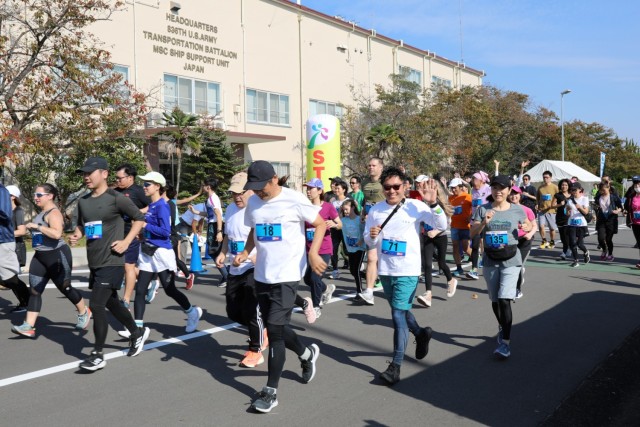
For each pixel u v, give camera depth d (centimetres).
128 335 611
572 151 4791
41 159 1656
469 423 403
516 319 715
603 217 1264
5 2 1638
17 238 855
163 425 401
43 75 1680
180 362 549
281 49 2769
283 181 495
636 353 578
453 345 602
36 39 1612
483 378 497
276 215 445
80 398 454
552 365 532
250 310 522
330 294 788
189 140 2105
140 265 602
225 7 2489
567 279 1020
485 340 620
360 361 550
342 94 3134
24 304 781
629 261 1262
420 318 727
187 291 938
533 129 3788
